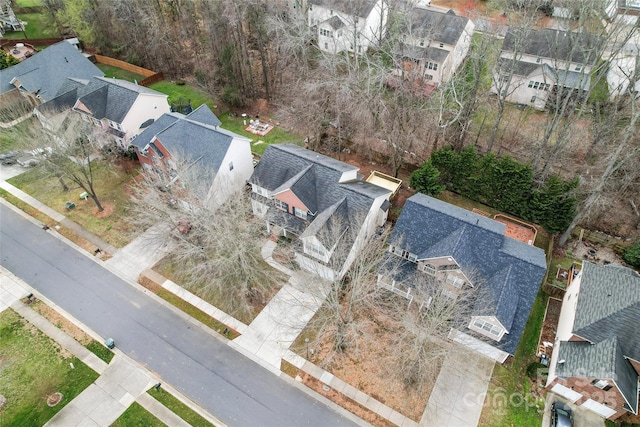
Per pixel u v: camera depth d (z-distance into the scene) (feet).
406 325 95.71
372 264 101.24
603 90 176.65
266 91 195.72
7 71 190.90
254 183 137.08
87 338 113.09
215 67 202.18
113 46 228.43
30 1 272.72
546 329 112.78
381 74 143.84
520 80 179.32
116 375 105.29
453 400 99.19
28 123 171.01
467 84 162.20
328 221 116.06
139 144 149.59
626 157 116.47
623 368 91.86
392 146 146.00
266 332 113.09
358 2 187.83
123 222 144.05
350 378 103.24
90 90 171.73
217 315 117.39
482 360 106.42
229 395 101.24
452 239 107.65
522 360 106.73
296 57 176.96
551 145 159.94
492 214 143.43
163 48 212.43
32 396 101.45
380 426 95.40
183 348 110.63
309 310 116.57
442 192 152.56
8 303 121.49
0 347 111.14
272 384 103.09
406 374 101.91
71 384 103.55
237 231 109.91
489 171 138.41
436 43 191.31
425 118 150.82
